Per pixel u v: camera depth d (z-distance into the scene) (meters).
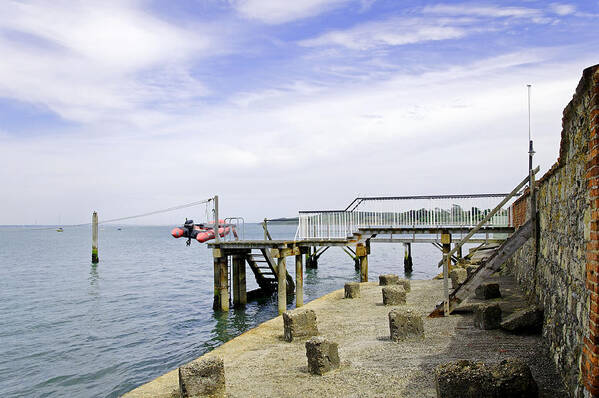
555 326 7.27
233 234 22.89
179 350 14.68
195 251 66.38
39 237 143.38
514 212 19.62
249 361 9.37
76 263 45.88
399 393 6.92
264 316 19.62
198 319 19.09
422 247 68.31
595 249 4.49
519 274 16.52
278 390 7.55
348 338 10.85
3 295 25.72
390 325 10.23
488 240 21.69
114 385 11.75
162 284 29.69
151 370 12.83
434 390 6.90
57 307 22.12
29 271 38.22
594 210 4.53
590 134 4.66
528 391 5.72
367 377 7.77
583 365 4.98
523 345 8.62
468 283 11.94
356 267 36.50
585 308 5.16
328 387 7.48
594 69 4.42
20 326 18.19
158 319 19.19
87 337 16.39
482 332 9.95
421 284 20.09
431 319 11.73
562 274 6.99
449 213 22.23
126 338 16.19
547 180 9.18
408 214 22.64
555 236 7.90
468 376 5.92
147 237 140.62
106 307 21.97
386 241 22.80
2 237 142.12
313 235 23.03
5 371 12.91
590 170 4.68
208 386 7.26
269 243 19.55
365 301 16.12
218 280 20.66
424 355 8.71
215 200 20.84
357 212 22.86
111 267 41.47
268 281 24.92
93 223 42.81
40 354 14.42
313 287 28.06
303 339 10.91
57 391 11.45
